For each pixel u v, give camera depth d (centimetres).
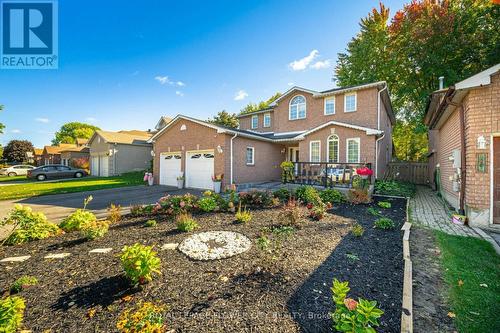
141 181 1778
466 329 228
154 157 1634
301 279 306
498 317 245
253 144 1491
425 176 1554
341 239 462
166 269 336
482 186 592
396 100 2155
